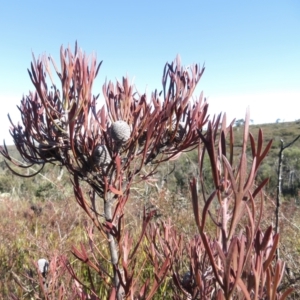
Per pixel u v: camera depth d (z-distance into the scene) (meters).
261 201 1.03
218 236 1.27
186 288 1.62
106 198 1.57
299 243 3.80
